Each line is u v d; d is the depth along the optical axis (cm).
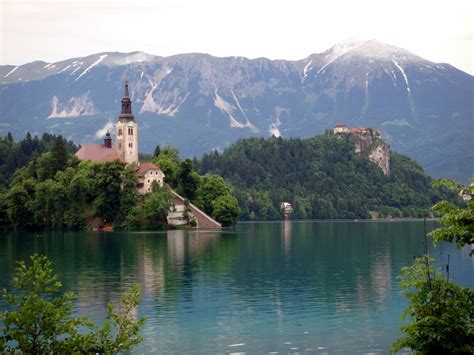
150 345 8750
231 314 10594
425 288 5319
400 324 9888
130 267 16300
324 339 9069
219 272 15512
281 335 9281
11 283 13462
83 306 11188
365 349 8600
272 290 12838
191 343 8856
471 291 5250
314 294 12419
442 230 5156
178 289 12962
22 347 4788
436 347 5103
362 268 16362
